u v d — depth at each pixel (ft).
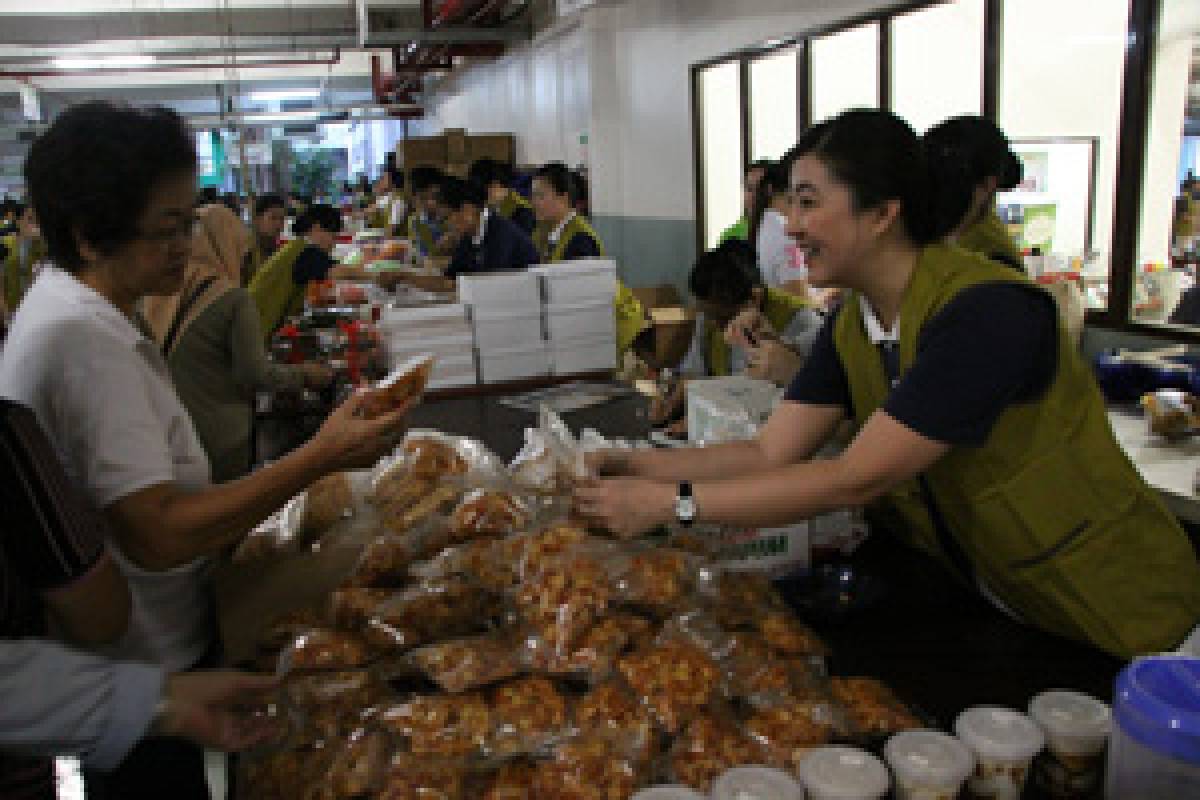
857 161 3.58
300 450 3.80
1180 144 9.98
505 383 9.75
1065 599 4.08
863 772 2.76
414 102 54.49
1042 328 3.69
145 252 3.37
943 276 3.70
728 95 19.88
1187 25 9.67
